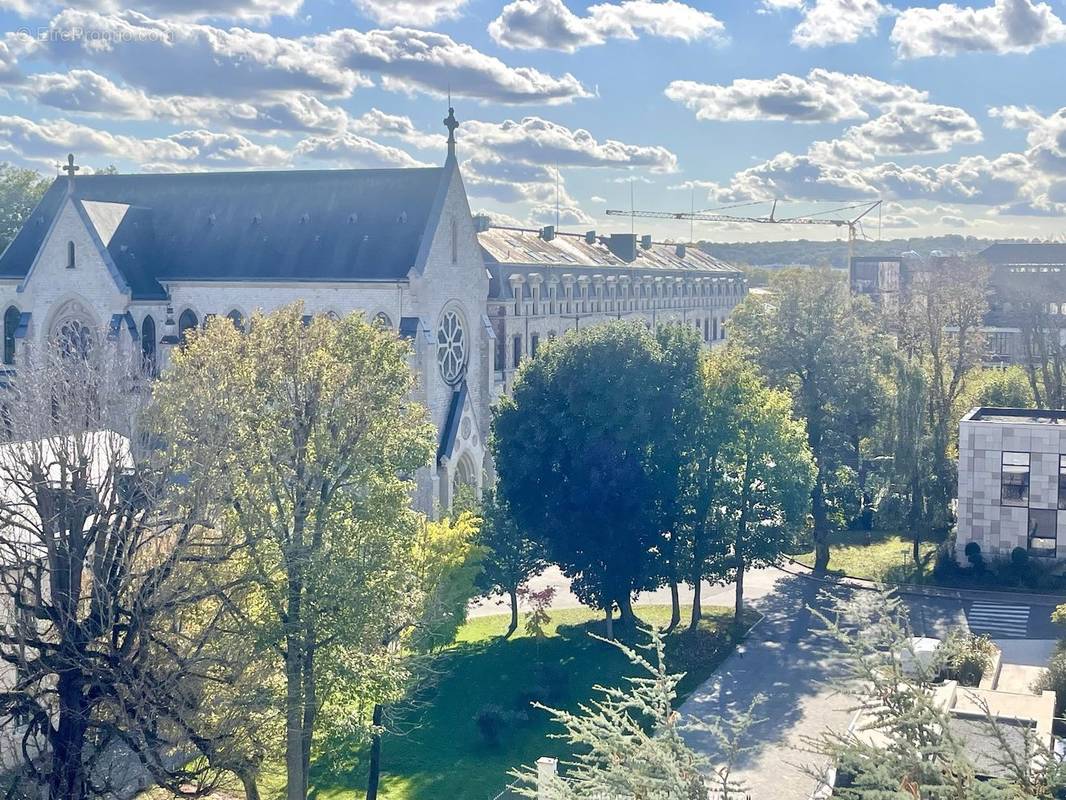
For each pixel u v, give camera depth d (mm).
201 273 85375
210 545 38688
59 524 39531
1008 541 76875
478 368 87125
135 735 35844
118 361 62375
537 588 78438
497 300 95938
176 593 36812
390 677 41375
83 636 36031
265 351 43531
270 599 39875
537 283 102875
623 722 20125
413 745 51906
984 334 121688
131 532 39219
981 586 74875
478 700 56938
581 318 113312
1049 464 75375
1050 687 47188
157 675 36469
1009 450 76188
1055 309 147875
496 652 63969
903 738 18812
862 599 22266
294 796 39812
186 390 40688
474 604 70375
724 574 67938
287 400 42125
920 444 83250
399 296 78812
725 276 160500
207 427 39594
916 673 19781
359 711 44188
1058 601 71312
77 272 83500
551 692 57344
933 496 85625
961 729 34844
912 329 102250
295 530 40469
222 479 38844
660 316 135000
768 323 87812
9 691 35281
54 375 44969
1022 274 153750
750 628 67438
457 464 83250
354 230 82500
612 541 63781
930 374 95188
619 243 135750
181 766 40375
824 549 82000
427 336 78750
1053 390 104125
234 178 89312
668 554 64875
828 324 85750
